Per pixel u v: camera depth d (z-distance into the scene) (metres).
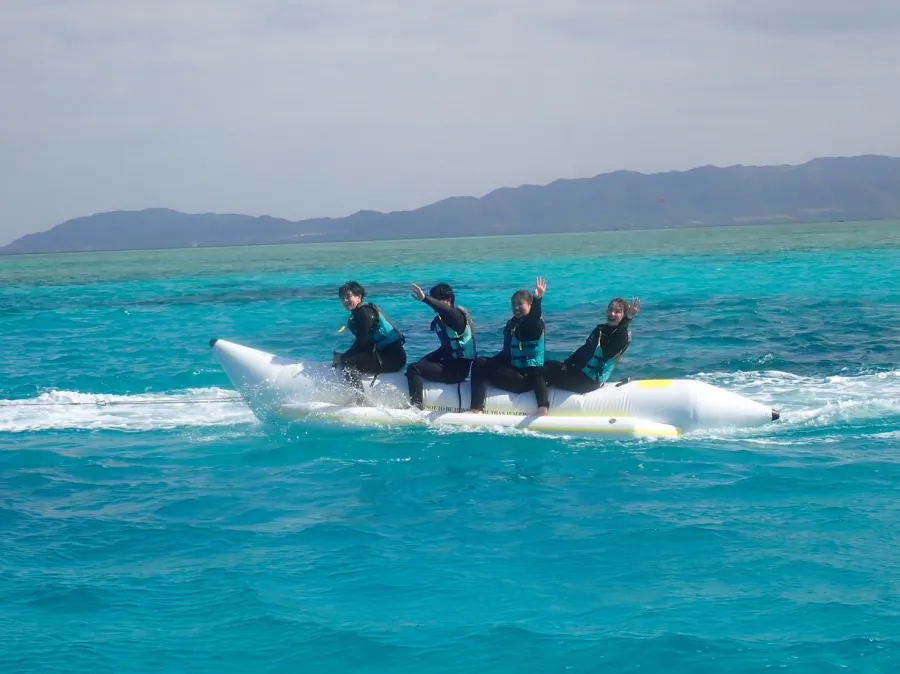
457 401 9.14
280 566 5.57
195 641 4.60
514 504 6.73
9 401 10.98
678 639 4.46
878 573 5.17
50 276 49.62
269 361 9.65
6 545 6.03
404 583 5.27
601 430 8.66
